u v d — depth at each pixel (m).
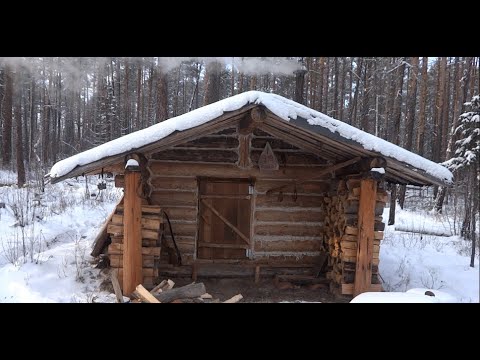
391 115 20.92
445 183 6.08
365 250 6.41
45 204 13.05
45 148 22.61
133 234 6.16
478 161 9.35
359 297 4.31
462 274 8.03
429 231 12.52
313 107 19.28
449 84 21.12
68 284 6.57
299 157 7.70
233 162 7.54
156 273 6.53
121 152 5.84
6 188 15.02
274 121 6.42
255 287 7.27
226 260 7.58
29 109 26.78
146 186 7.12
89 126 31.98
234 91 24.77
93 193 15.75
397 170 6.60
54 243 9.80
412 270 8.30
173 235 7.44
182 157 7.41
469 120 9.78
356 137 5.96
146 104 31.06
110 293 6.25
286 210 7.78
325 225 7.77
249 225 7.74
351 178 6.86
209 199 7.67
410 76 17.77
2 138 22.33
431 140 22.52
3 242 9.12
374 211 6.45
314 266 7.81
